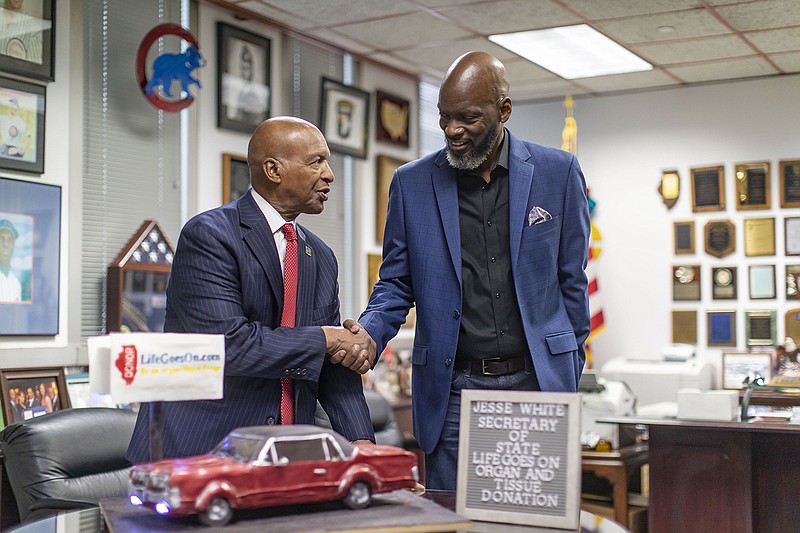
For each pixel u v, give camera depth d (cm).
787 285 754
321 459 158
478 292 251
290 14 594
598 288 820
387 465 164
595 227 822
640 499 562
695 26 618
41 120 472
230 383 213
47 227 476
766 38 646
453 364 250
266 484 152
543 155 257
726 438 467
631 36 642
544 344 246
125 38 529
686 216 792
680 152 795
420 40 654
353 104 686
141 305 514
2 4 450
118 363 156
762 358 725
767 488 488
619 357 810
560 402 174
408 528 146
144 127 538
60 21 486
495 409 179
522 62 710
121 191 523
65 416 359
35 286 468
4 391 437
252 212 223
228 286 212
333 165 691
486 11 585
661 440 481
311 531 142
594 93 820
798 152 755
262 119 612
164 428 212
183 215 560
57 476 339
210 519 148
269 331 207
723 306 775
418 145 785
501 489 174
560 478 170
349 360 212
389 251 265
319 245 238
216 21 580
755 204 768
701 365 732
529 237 248
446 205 253
